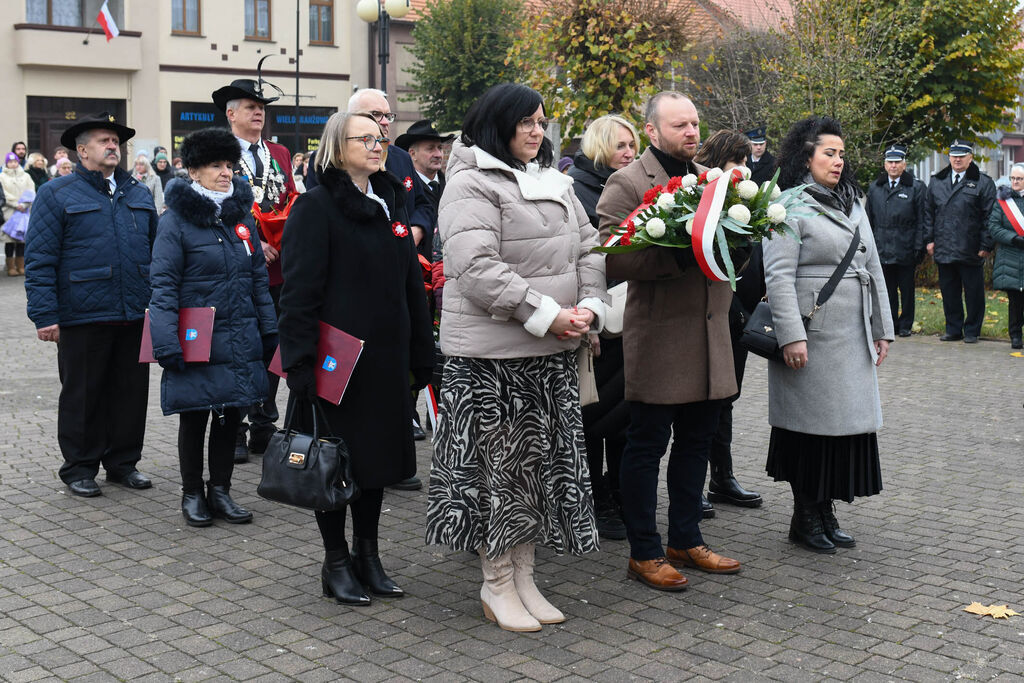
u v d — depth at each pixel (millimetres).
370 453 4441
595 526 4387
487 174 4254
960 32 19766
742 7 27016
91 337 6246
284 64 31641
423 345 4734
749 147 5520
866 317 5184
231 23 30766
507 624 4309
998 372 10508
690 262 4414
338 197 4398
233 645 4152
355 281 4414
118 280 6250
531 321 4145
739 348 5797
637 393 4707
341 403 4406
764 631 4289
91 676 3869
